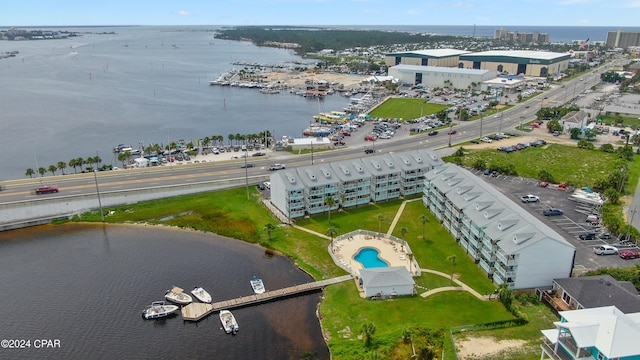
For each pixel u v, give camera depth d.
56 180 185.25
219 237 153.00
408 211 170.62
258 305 118.75
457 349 97.56
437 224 160.38
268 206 172.75
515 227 125.69
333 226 158.50
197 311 114.12
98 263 136.75
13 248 145.00
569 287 112.06
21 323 110.69
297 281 128.25
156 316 112.62
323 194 166.88
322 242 148.12
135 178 189.75
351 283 126.25
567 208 168.38
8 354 100.31
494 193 148.62
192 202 176.12
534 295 117.00
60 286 125.31
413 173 182.00
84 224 161.00
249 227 158.25
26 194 168.50
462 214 144.12
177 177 191.50
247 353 101.81
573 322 85.75
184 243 148.88
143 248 145.50
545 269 119.44
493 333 103.00
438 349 98.88
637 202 173.00
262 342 105.19
